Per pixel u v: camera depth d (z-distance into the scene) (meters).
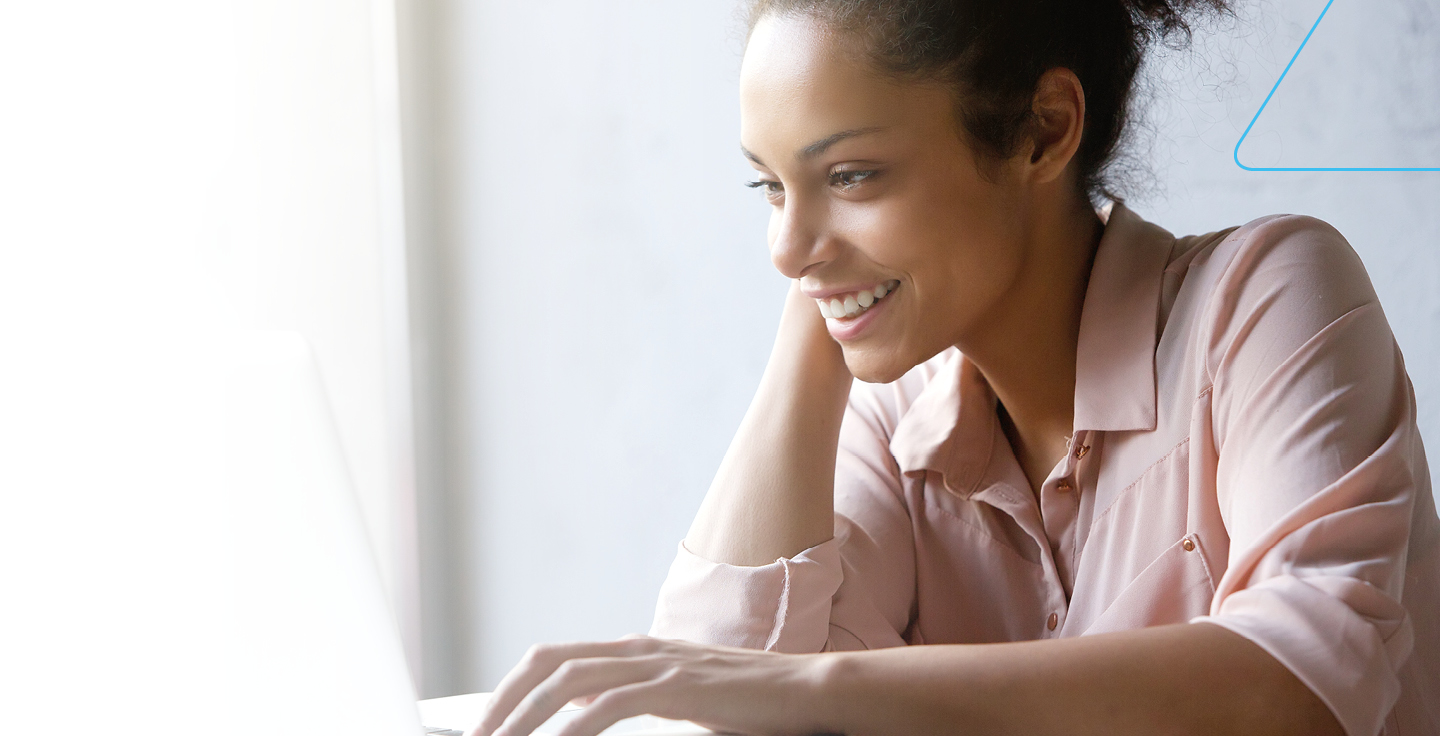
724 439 1.85
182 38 1.80
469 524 2.17
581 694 0.60
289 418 0.39
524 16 2.01
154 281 1.77
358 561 0.40
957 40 0.73
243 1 1.88
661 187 1.88
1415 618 0.76
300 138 1.95
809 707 0.57
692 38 1.83
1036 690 0.56
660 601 0.84
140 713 0.35
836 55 0.72
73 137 1.69
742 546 0.82
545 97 2.00
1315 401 0.67
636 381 1.94
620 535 1.98
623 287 1.94
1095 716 0.56
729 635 0.79
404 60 2.11
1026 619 0.89
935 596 0.92
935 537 0.93
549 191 2.01
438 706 0.72
